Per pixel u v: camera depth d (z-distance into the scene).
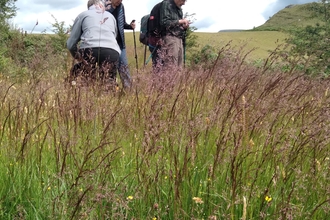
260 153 2.80
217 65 4.75
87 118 3.28
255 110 3.17
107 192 2.25
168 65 5.34
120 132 3.23
